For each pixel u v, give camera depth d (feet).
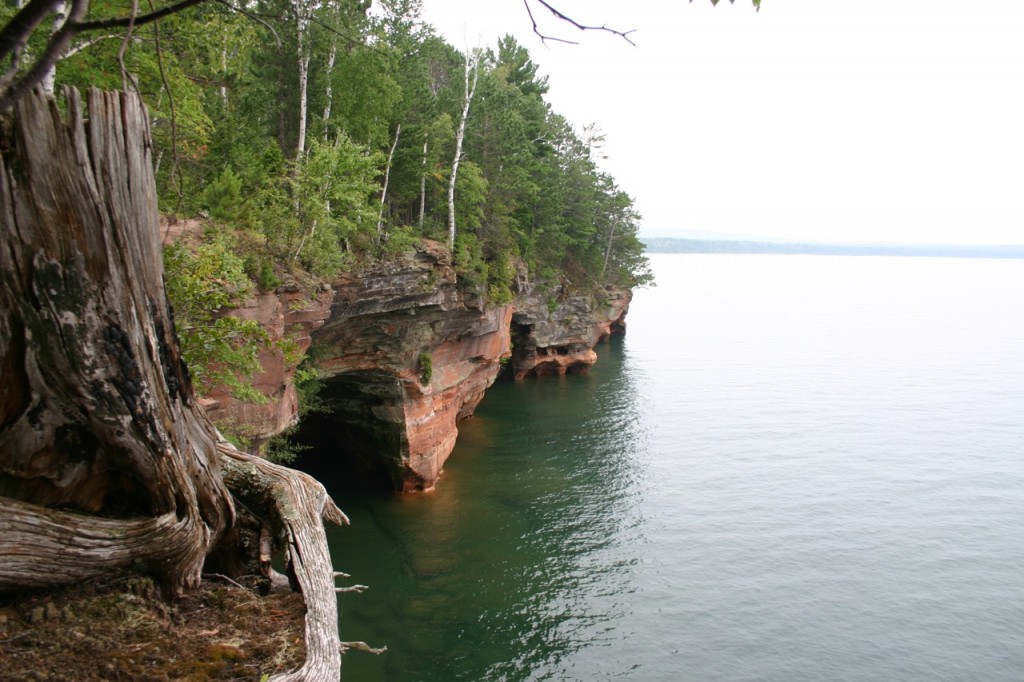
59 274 15.89
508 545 114.21
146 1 43.55
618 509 134.10
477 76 155.33
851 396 246.27
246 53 55.52
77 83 46.32
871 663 91.97
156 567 19.31
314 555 22.21
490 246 162.09
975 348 369.09
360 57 103.65
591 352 258.37
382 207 118.32
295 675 17.21
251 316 71.05
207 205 76.23
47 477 17.35
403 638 88.33
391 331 116.67
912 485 158.71
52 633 16.98
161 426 18.42
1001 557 123.44
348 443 134.00
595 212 272.72
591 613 98.07
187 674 17.01
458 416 172.35
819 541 127.13
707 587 107.96
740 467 164.86
